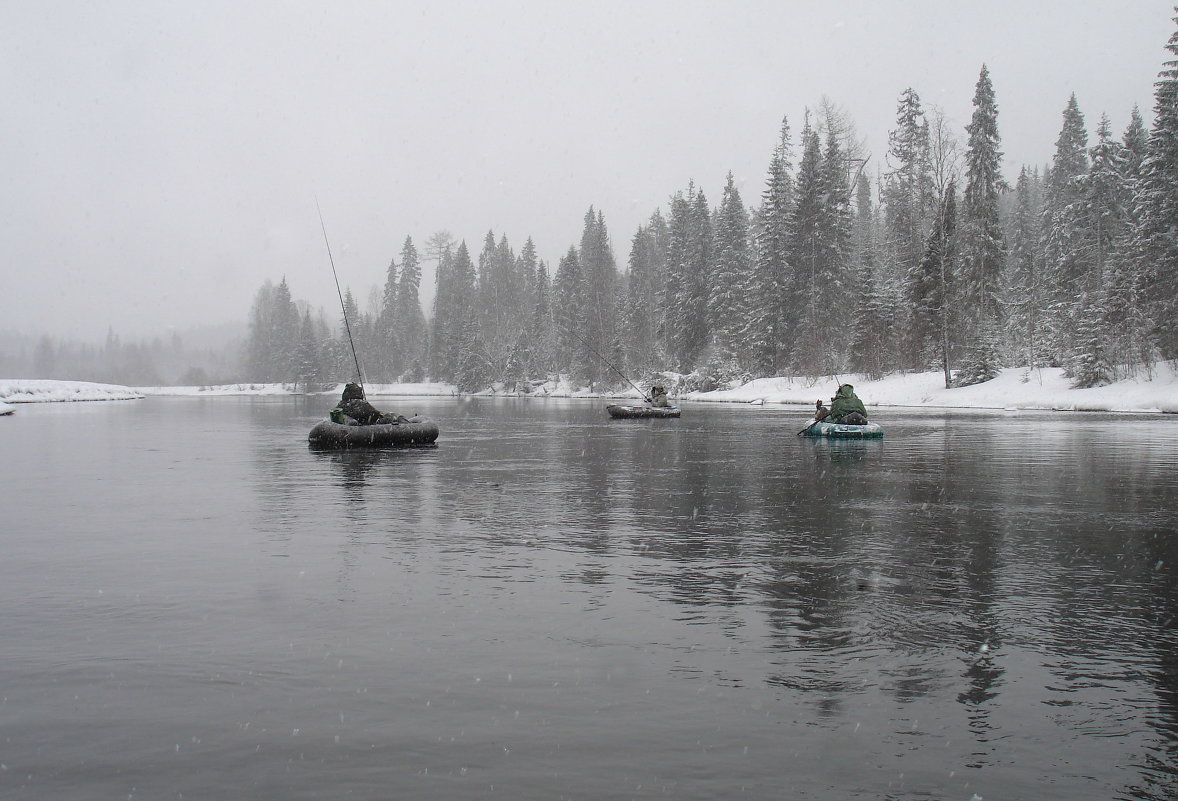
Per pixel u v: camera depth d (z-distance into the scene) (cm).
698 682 457
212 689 449
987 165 4778
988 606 601
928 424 2803
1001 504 1071
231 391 10544
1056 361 4353
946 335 4525
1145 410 3450
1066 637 532
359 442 1992
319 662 487
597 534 873
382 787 348
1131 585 657
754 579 680
